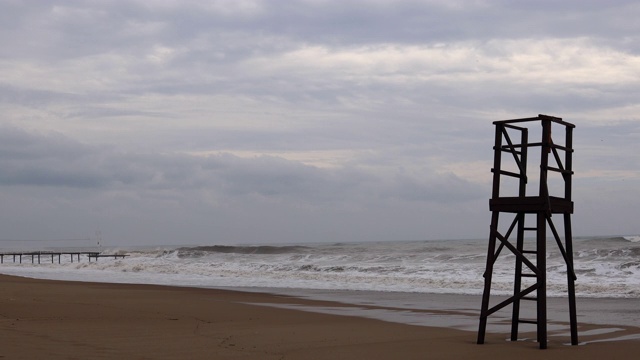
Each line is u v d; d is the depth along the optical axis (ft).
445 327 46.16
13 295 69.00
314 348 34.96
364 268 121.70
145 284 97.76
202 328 44.09
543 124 35.06
